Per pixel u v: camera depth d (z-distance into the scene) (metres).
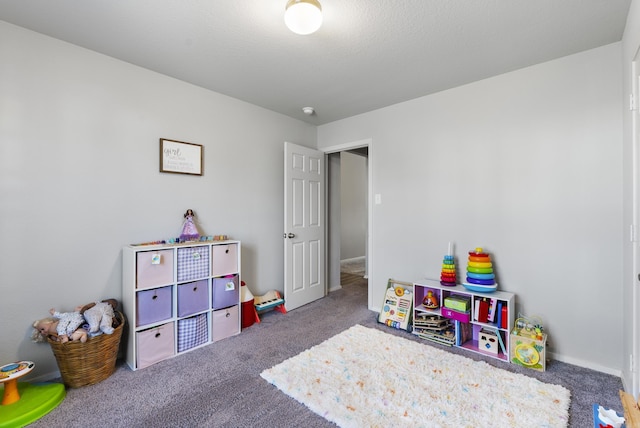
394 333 2.79
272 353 2.38
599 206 2.13
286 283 3.41
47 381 1.99
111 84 2.28
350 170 7.25
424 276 3.04
